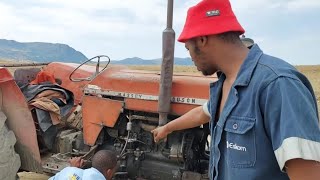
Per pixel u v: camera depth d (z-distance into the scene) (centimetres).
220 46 219
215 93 238
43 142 626
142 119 556
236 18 219
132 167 560
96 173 392
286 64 208
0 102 596
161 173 545
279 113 196
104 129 587
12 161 585
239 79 212
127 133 579
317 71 5925
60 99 643
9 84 593
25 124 596
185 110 511
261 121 203
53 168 596
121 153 554
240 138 208
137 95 548
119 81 565
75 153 599
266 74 204
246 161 207
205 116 315
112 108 567
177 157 525
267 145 203
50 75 673
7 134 583
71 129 637
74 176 392
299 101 192
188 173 524
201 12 217
